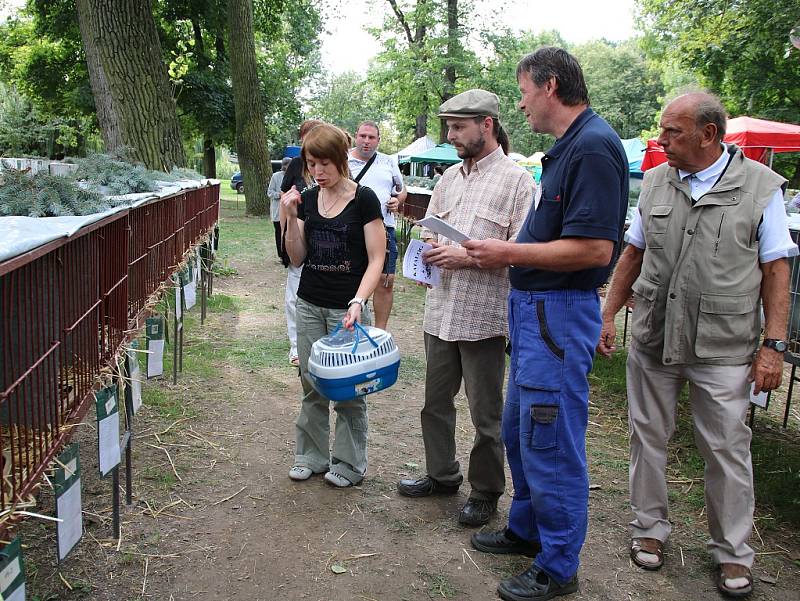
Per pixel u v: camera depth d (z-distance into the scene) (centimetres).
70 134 2514
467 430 454
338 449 361
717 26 1862
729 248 282
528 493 296
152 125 950
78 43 2469
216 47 2689
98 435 249
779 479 396
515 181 312
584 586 285
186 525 313
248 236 1556
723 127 281
